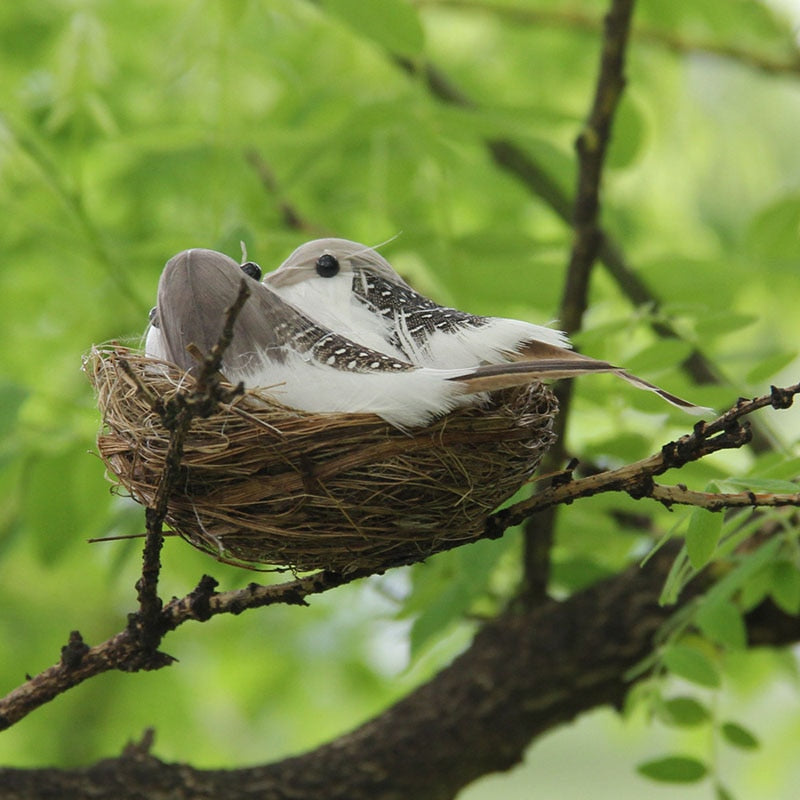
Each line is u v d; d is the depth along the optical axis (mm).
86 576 10992
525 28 10398
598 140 6148
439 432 3857
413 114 6875
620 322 5617
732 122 11141
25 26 9227
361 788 6242
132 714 10938
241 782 5988
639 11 9555
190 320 4023
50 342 9695
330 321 4422
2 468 6750
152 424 4074
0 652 10578
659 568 6723
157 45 9078
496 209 10266
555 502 4055
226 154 8281
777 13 9555
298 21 8656
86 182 9211
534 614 6824
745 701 8719
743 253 7727
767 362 5297
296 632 10445
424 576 6391
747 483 3893
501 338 4215
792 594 5672
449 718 6516
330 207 9602
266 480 3904
